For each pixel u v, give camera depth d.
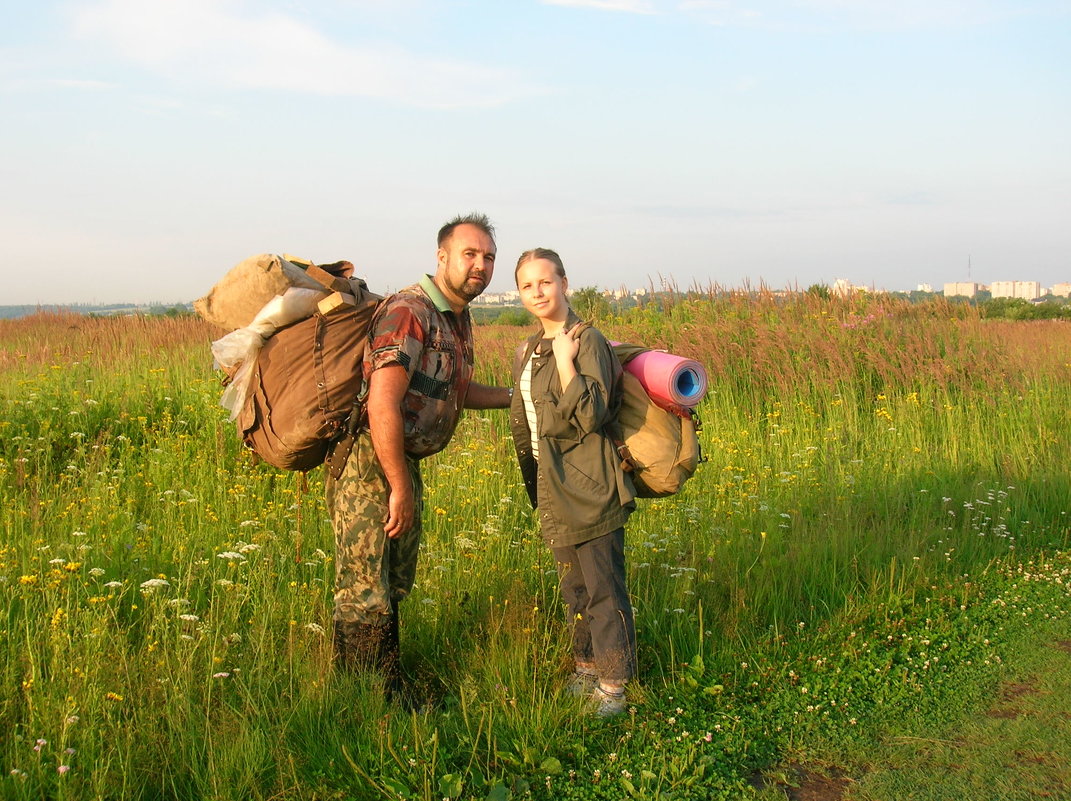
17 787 2.82
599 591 3.79
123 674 3.56
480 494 6.65
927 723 3.81
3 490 6.05
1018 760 3.49
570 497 3.78
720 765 3.41
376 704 3.59
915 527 6.54
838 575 5.60
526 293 3.76
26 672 3.51
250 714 3.44
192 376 10.27
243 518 5.78
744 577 5.31
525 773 3.31
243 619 4.45
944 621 4.96
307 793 3.08
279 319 3.62
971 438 9.41
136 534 5.42
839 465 8.06
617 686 3.80
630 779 3.28
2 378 10.13
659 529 6.06
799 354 11.34
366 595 3.74
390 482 3.57
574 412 3.62
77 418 8.19
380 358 3.53
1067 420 9.91
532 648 4.16
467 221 3.78
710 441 8.85
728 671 4.25
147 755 3.15
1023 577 5.75
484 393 4.49
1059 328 15.36
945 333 12.50
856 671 4.30
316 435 3.65
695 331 12.27
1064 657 4.52
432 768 3.17
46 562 4.72
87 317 21.16
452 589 4.82
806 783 3.34
